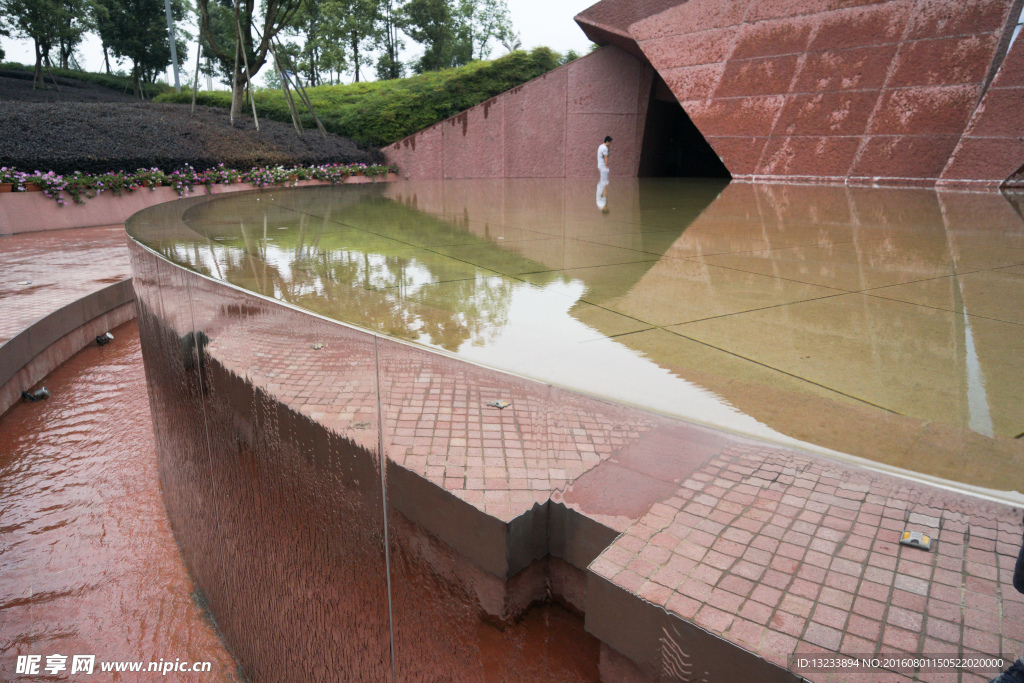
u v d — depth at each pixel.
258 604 2.52
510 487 1.24
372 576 1.70
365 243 4.16
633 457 1.10
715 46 15.08
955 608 0.78
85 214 11.70
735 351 1.92
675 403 1.32
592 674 1.14
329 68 27.05
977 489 0.94
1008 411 1.48
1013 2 10.85
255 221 5.05
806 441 1.12
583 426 1.15
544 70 21.06
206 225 4.60
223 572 2.88
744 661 0.90
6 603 3.15
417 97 20.42
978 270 3.53
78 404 5.11
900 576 0.82
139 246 3.42
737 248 4.37
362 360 1.58
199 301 2.47
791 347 1.99
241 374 2.19
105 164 12.52
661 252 4.16
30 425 4.73
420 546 1.49
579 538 1.13
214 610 3.14
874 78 12.53
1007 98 10.55
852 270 3.51
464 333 1.95
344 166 17.89
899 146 12.02
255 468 2.24
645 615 1.00
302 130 18.98
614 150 19.97
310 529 1.97
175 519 3.71
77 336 5.89
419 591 1.53
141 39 37.16
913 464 1.04
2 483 4.07
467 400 1.34
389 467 1.54
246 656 2.79
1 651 2.89
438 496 1.39
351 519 1.74
